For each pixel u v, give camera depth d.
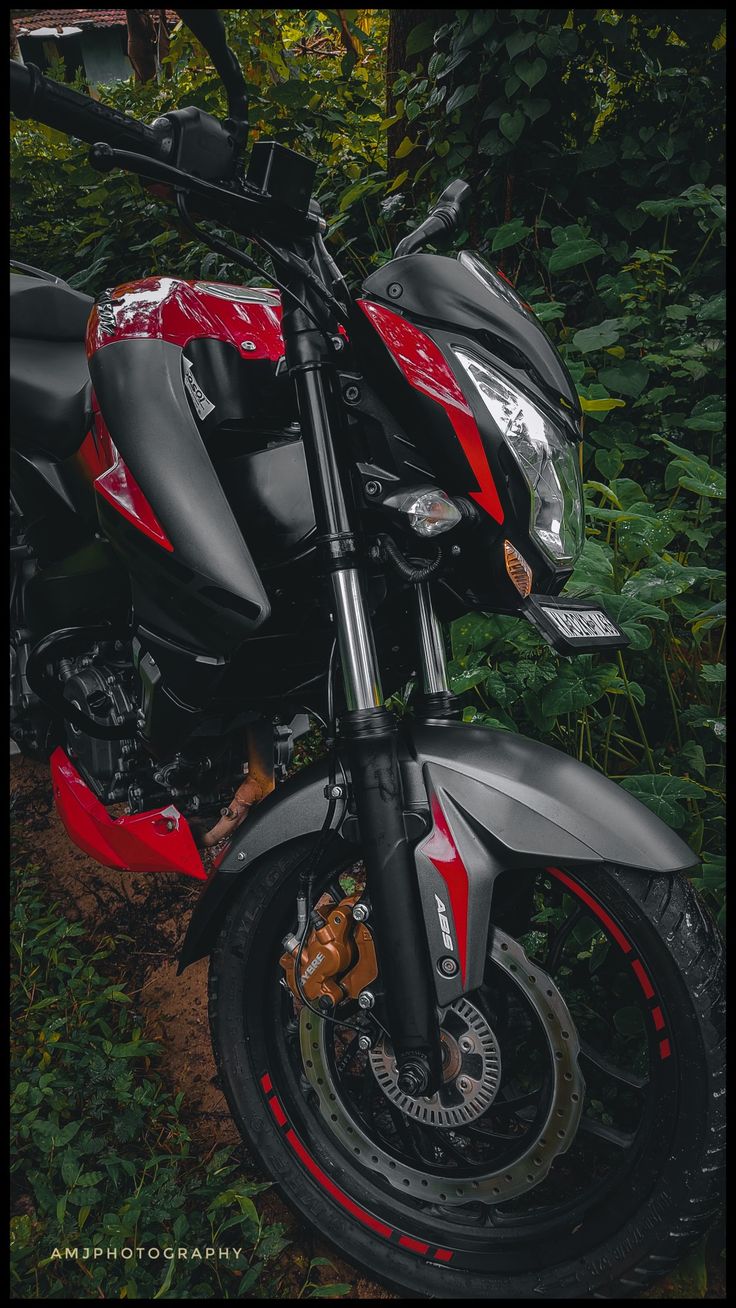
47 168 4.82
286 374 1.55
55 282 2.01
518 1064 1.91
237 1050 1.67
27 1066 2.01
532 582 1.48
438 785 1.46
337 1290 1.57
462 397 1.40
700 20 3.12
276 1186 1.67
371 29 5.31
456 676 2.22
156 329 1.52
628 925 1.43
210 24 1.26
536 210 3.33
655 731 2.50
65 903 2.57
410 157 3.77
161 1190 1.73
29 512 1.92
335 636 1.50
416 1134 1.66
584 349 2.75
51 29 16.17
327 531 1.44
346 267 3.88
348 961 1.53
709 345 2.78
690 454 2.42
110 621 1.88
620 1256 1.45
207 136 1.31
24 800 2.96
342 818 1.54
